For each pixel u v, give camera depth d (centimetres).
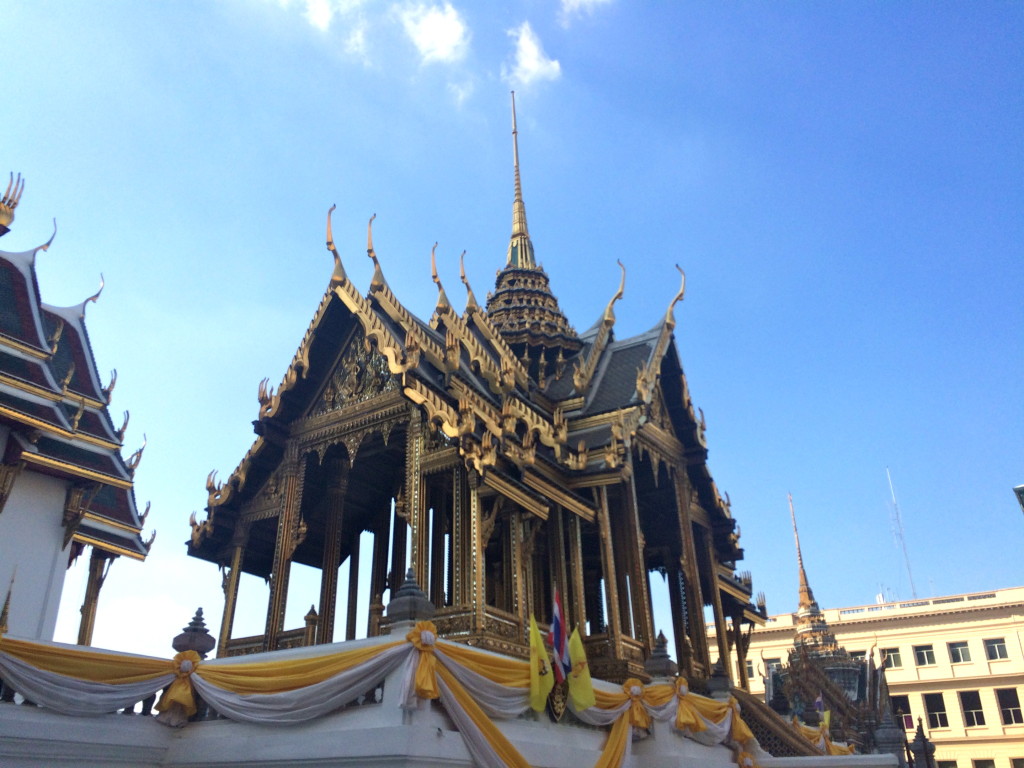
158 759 1106
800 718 2703
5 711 959
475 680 1112
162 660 1133
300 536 1820
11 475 2177
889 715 2419
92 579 2586
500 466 1602
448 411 1565
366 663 1035
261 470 1944
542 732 1255
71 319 2808
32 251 2469
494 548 1994
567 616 1727
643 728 1512
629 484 1967
